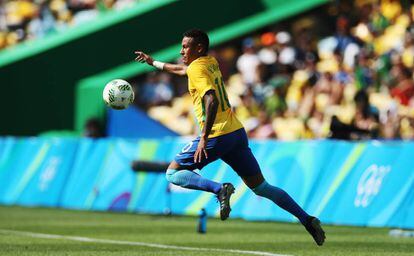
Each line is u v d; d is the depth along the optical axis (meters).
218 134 29.42
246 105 73.62
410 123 60.44
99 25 79.56
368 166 46.59
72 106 78.44
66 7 98.94
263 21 83.06
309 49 79.12
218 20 83.88
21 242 38.47
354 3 81.06
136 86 81.56
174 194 56.00
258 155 52.84
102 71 79.31
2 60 77.25
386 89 68.81
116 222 50.03
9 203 67.38
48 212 58.31
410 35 72.19
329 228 46.00
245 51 81.06
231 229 45.38
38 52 77.50
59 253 33.69
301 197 49.53
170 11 81.81
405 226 44.00
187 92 83.06
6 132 77.25
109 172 60.53
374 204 45.75
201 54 30.16
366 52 72.88
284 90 73.88
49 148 65.56
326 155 49.00
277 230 44.81
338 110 68.00
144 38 80.94
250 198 52.12
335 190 47.91
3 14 105.56
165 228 45.97
